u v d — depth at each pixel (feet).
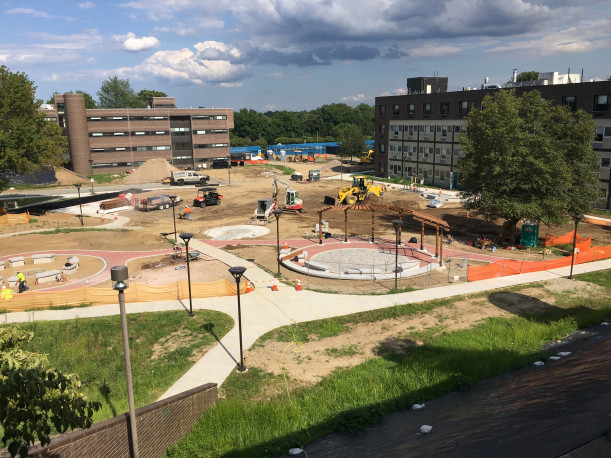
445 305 84.58
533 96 126.41
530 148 118.21
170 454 41.98
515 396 40.34
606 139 174.19
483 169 122.21
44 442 25.00
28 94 167.22
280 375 59.57
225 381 58.08
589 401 30.81
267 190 240.94
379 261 112.27
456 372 54.49
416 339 70.38
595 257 114.52
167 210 188.34
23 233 149.79
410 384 51.75
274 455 39.37
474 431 33.45
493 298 87.76
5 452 31.89
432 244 131.34
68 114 282.56
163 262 115.14
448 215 175.63
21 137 158.10
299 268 106.93
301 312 81.25
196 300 87.81
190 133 326.65
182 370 61.05
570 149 123.03
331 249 125.18
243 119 605.73
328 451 38.55
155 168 282.97
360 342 69.77
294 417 46.26
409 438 36.91
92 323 77.15
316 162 397.19
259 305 84.64
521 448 26.61
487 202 119.14
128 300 88.02
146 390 55.67
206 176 262.47
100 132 296.71
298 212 181.68
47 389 25.03
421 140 259.19
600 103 174.81
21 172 162.91
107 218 171.53
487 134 120.37
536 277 100.12
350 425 42.88
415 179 260.83
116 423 36.83
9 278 98.68
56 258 120.88
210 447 42.24
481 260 115.14
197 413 47.52
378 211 184.65
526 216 118.93
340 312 81.15
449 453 30.35
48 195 228.02
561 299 86.38
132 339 71.87
